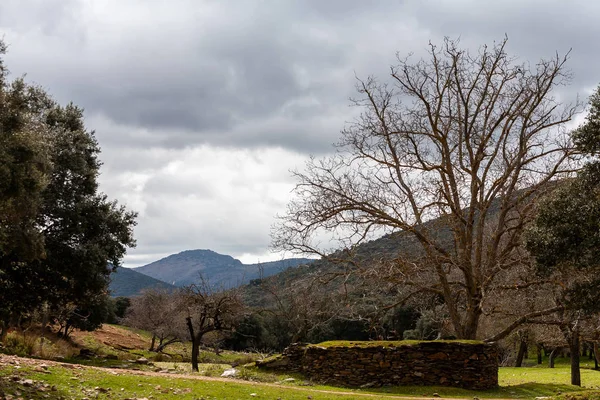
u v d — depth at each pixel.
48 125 30.59
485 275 26.48
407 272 26.77
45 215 30.78
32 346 27.39
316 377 22.70
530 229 19.00
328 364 22.67
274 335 59.72
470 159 28.64
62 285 31.94
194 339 29.67
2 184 17.56
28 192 19.12
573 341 30.98
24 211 19.78
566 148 27.28
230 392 15.88
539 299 28.12
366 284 27.53
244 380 21.17
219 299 30.98
